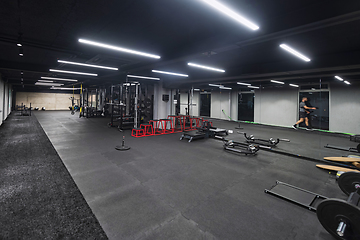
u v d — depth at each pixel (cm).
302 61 509
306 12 250
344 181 241
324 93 762
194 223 204
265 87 1014
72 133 750
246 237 184
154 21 310
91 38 388
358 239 159
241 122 1159
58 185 289
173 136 733
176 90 973
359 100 663
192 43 413
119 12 280
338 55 447
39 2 254
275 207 240
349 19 235
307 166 404
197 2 251
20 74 890
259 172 364
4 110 1098
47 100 2116
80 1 252
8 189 274
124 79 929
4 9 274
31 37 384
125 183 300
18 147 519
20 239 175
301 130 861
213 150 525
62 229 190
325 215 179
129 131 830
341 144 608
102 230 189
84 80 1059
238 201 253
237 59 542
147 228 193
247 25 257
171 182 308
